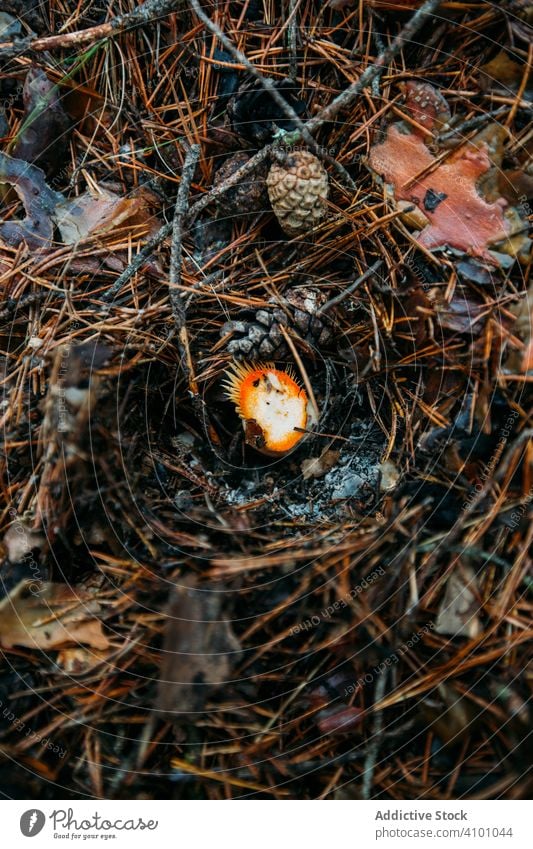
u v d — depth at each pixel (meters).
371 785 0.42
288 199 0.44
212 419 0.48
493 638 0.43
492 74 0.44
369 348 0.46
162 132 0.47
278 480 0.47
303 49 0.46
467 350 0.44
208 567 0.44
